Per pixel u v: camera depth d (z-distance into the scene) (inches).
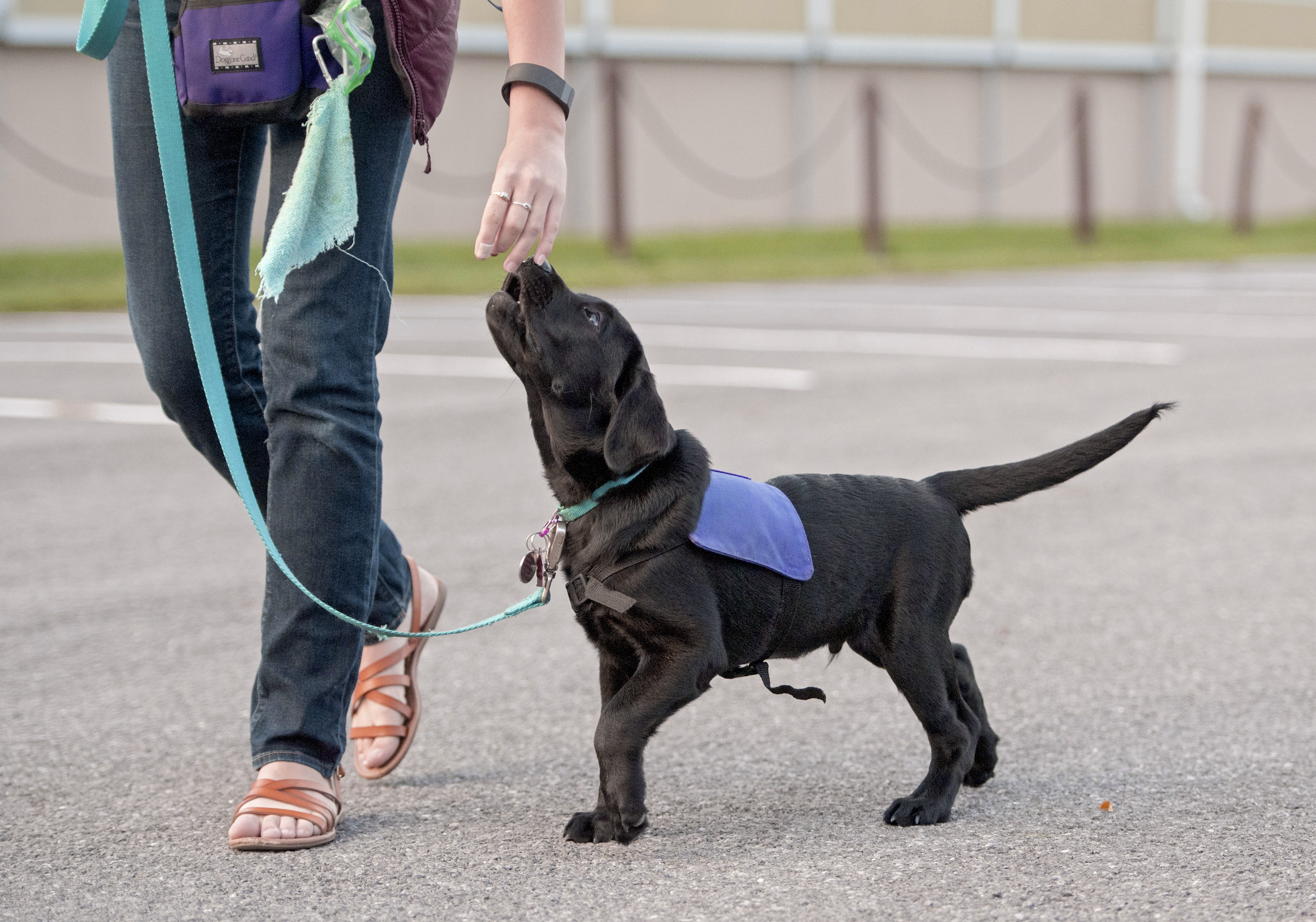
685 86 1353.3
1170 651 226.5
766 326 728.3
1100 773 175.3
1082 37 1541.6
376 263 159.6
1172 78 1594.5
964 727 166.2
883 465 370.3
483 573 275.9
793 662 225.0
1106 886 139.0
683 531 155.7
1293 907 133.5
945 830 157.2
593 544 157.6
